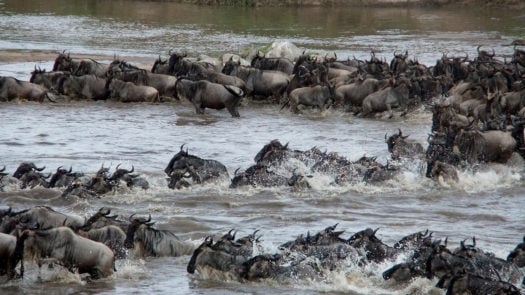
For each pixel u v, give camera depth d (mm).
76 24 196500
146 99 102875
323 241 48938
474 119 79562
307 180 65000
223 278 47250
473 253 46812
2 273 46125
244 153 78125
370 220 58531
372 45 168000
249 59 134000
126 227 51344
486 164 71875
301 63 107938
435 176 66938
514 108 88750
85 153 77125
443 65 107375
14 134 84062
